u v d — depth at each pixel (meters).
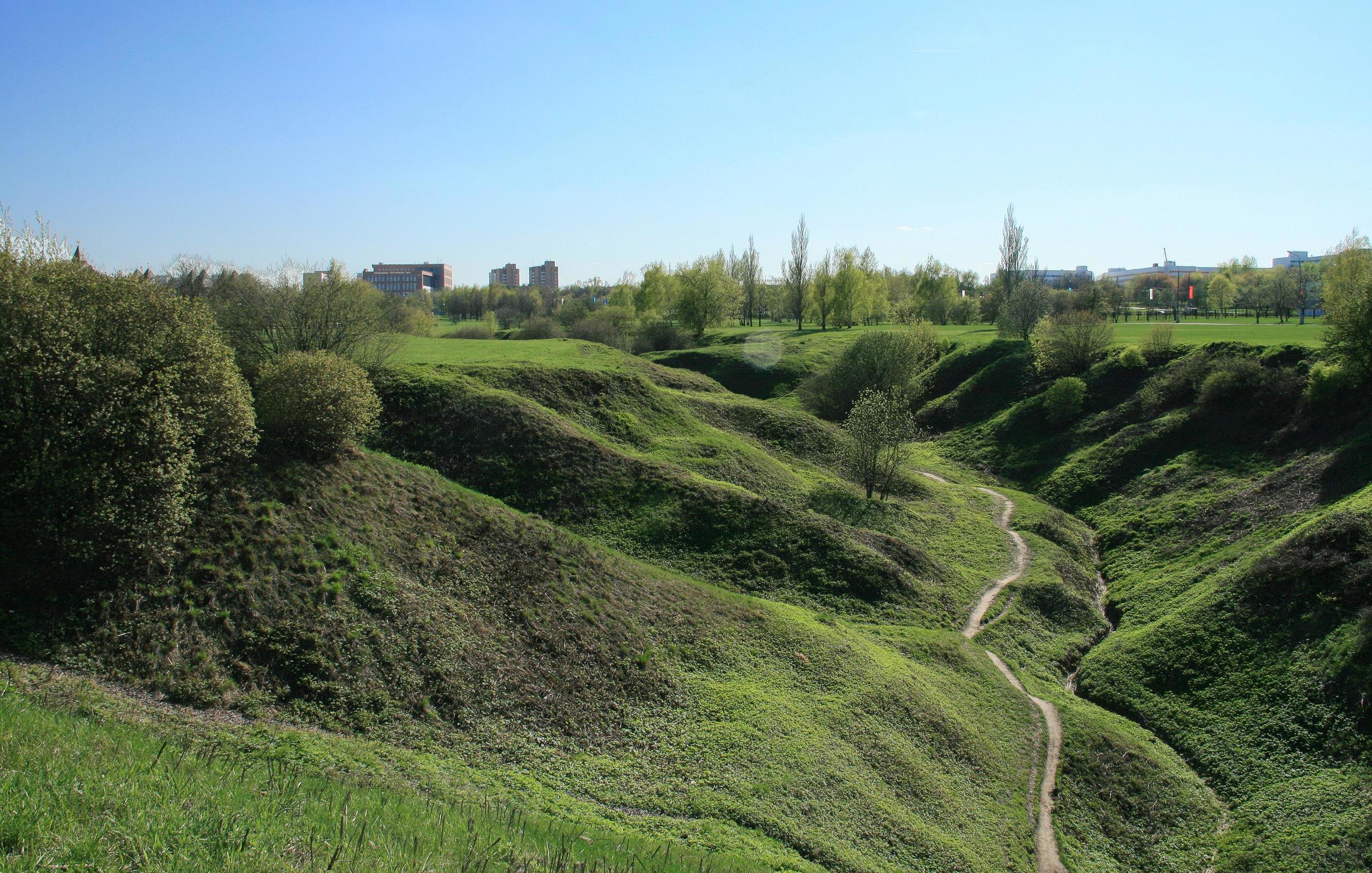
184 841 9.24
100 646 18.11
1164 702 31.67
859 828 20.94
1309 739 27.17
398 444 40.16
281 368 28.67
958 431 73.25
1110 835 24.80
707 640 28.55
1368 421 45.81
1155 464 55.00
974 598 40.00
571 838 15.16
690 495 39.97
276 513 24.31
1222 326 88.00
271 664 19.94
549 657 24.70
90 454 19.28
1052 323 77.25
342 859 9.91
